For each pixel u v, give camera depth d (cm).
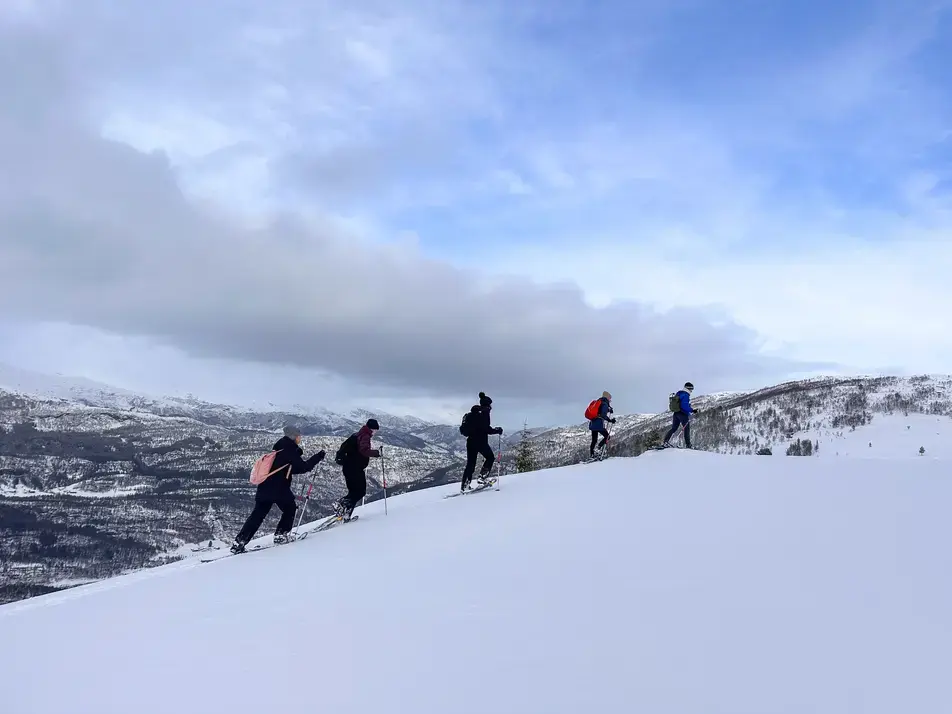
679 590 505
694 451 1781
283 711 340
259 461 1150
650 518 845
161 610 664
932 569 529
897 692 310
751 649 375
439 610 512
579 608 477
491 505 1151
